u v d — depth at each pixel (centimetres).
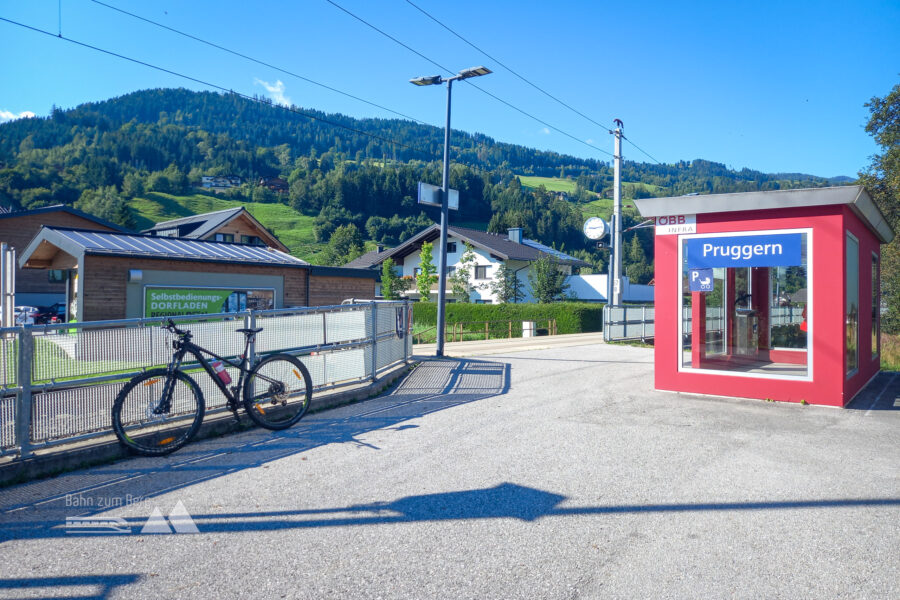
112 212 11881
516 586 318
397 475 509
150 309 1620
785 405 833
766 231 874
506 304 3547
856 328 948
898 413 780
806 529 396
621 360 1413
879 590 314
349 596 308
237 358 696
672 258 948
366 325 948
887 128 2533
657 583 322
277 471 522
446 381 1036
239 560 349
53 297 3644
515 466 534
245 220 3484
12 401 505
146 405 591
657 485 483
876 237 1154
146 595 309
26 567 341
